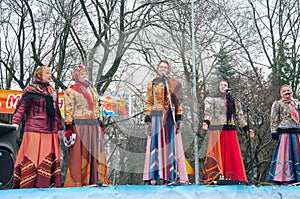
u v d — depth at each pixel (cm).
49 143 442
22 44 1391
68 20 1245
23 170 426
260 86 1383
